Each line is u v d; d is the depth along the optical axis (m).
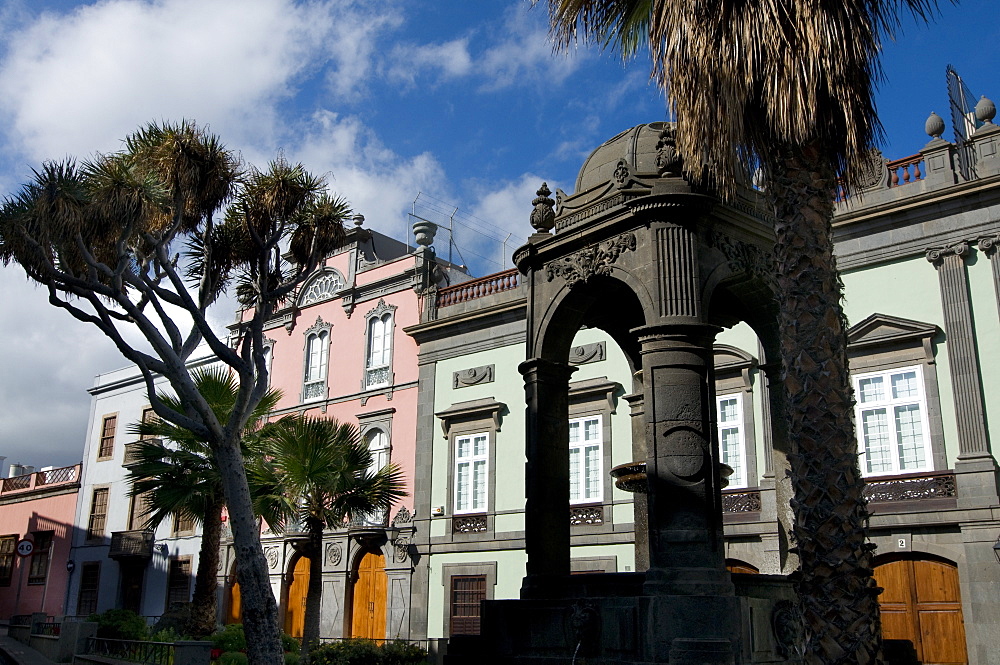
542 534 10.34
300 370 30.34
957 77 19.25
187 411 12.46
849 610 6.61
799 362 7.30
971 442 16.38
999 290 16.62
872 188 18.55
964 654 15.80
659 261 9.65
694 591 8.43
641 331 9.48
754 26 7.98
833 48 7.77
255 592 11.41
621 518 21.11
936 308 17.33
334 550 26.62
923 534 16.56
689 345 9.34
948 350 16.97
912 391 17.38
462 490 24.36
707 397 9.23
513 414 23.70
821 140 7.96
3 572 42.78
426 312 26.78
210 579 19.27
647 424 9.26
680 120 8.67
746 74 7.97
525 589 10.14
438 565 24.19
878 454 17.55
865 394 17.95
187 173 12.62
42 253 11.95
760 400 19.33
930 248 17.55
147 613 33.19
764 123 8.32
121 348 12.28
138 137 12.82
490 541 23.12
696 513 8.80
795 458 7.14
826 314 7.39
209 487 18.92
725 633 8.29
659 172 10.15
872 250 18.27
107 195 11.99
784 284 7.62
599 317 12.12
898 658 10.82
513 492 23.11
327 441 16.58
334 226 14.16
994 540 15.66
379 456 26.83
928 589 16.45
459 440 24.81
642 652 8.52
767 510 18.48
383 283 28.48
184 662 16.03
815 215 7.73
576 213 10.88
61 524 39.88
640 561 11.36
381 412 27.20
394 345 27.69
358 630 25.66
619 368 22.00
